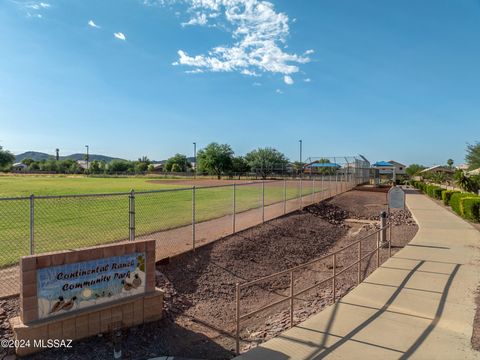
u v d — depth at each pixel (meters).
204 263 10.53
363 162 54.72
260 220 16.55
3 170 100.44
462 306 7.07
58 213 17.09
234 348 6.31
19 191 30.14
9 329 5.77
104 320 6.07
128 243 6.48
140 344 6.09
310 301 8.99
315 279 11.15
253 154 89.62
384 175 83.19
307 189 36.53
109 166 113.88
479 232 15.66
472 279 8.87
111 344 5.86
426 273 9.41
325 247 15.46
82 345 5.71
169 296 8.18
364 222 20.89
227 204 22.41
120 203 21.14
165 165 117.38
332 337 5.75
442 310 6.87
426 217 20.73
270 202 23.83
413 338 5.70
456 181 39.66
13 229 13.11
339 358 5.07
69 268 5.78
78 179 59.78
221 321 7.72
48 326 5.48
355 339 5.67
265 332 6.98
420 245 13.00
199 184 44.69
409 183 70.00
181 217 16.88
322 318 6.51
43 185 39.56
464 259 10.92
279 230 15.59
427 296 7.65
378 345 5.46
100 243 11.15
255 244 13.12
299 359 5.07
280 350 5.34
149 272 6.76
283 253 13.36
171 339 6.44
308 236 16.20
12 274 8.06
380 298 7.54
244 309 8.69
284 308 8.74
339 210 23.86
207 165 79.19
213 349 6.23
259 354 5.23
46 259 5.55
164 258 9.68
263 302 9.33
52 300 5.60
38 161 132.75
